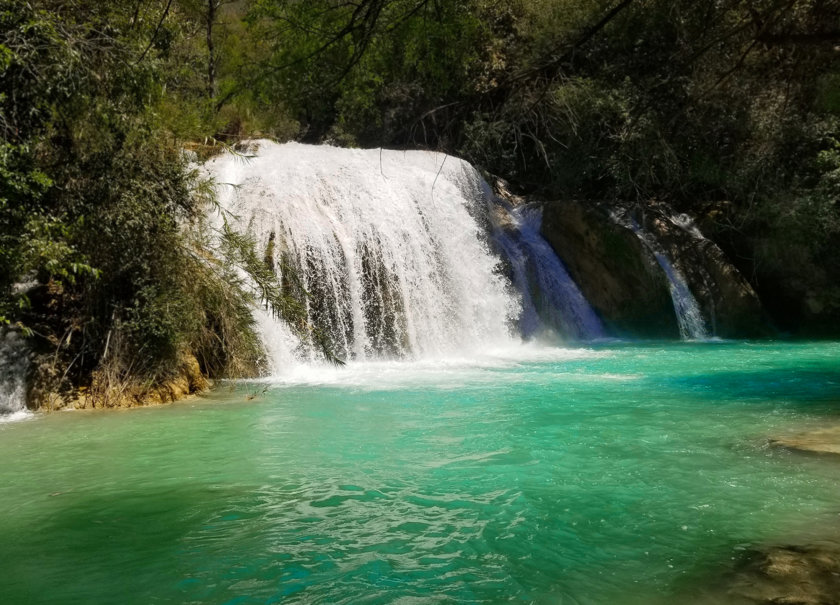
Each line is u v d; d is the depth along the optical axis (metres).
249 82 6.12
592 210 18.86
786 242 18.91
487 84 18.39
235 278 9.97
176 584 3.47
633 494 4.80
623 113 16.58
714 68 8.05
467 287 16.28
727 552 3.74
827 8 5.84
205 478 5.40
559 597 3.26
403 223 15.56
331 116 24.38
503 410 8.02
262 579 3.52
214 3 13.26
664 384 9.95
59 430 7.27
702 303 18.27
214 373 10.77
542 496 4.80
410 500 4.78
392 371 11.86
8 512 4.62
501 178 23.02
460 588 3.39
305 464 5.79
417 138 21.39
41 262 8.05
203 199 10.24
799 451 5.87
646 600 3.21
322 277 13.34
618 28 12.46
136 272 9.03
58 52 7.70
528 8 18.89
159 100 9.46
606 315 18.52
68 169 8.41
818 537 3.94
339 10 5.53
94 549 3.96
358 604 3.23
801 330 19.03
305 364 12.17
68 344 9.05
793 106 14.66
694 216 20.62
